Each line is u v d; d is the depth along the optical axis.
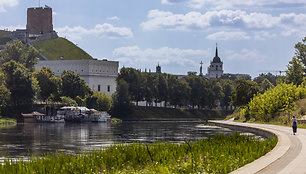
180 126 136.88
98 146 65.25
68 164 28.80
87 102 192.88
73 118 173.75
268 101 101.12
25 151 58.59
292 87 102.38
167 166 27.30
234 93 140.75
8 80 167.62
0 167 27.80
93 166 28.59
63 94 191.00
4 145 68.12
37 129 118.75
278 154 30.08
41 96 188.38
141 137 84.88
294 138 44.44
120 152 34.06
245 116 124.00
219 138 45.53
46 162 30.00
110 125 150.25
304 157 28.25
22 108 169.88
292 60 155.12
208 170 25.23
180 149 36.22
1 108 164.25
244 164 27.48
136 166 29.70
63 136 89.81
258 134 70.56
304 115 85.38
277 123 90.50
